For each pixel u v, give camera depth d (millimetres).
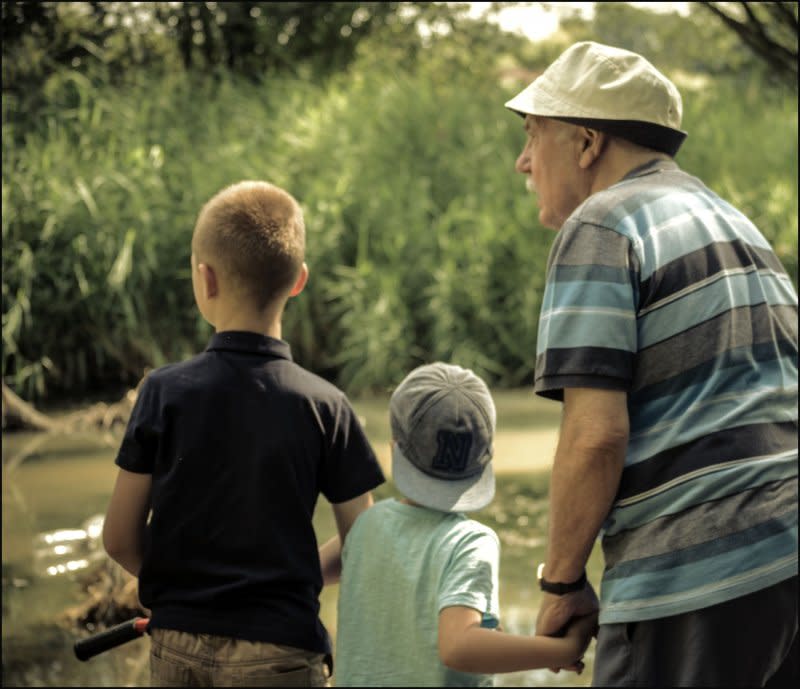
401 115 9133
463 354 7766
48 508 5133
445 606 1790
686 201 1891
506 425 6555
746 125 9461
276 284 1994
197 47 9672
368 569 1896
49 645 3674
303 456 1922
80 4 8797
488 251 8094
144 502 1948
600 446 1763
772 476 1778
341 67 10312
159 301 7895
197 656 1843
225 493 1875
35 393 7629
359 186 8438
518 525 4840
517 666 1792
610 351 1780
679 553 1760
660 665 1783
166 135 8836
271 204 2012
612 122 1951
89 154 8406
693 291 1817
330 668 1958
